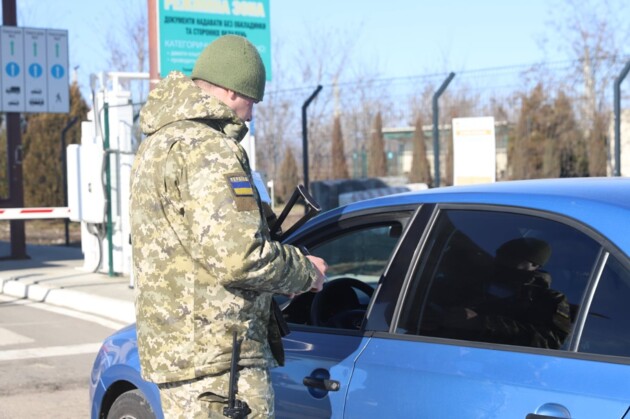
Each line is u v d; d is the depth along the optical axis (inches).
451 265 126.3
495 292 120.3
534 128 860.6
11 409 245.1
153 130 115.8
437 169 440.8
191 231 110.0
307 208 126.4
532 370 108.7
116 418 162.7
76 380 278.2
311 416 131.2
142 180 114.3
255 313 114.4
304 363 134.0
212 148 109.9
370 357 126.3
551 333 111.9
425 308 126.0
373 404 122.6
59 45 605.9
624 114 812.0
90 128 490.0
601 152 827.4
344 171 810.8
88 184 475.2
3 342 337.4
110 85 485.1
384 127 816.9
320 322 153.9
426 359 119.9
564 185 124.8
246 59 115.8
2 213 466.0
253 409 113.2
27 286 460.1
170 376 112.7
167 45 420.8
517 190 125.1
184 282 111.7
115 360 163.2
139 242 115.4
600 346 105.3
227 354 111.9
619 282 106.3
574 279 111.9
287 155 783.7
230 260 106.1
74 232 879.1
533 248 118.2
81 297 417.7
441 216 130.7
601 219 111.3
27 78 595.8
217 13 432.1
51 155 964.0
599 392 100.7
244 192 108.2
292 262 111.9
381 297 131.1
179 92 115.0
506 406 107.7
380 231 433.7
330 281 161.3
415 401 117.6
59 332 358.0
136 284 117.3
